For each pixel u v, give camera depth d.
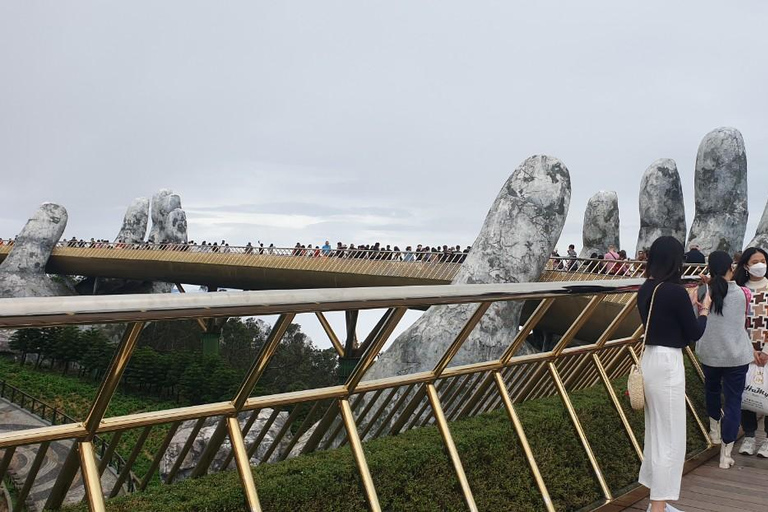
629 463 4.89
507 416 4.11
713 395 5.86
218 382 22.52
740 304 5.30
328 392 2.90
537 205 18.12
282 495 2.62
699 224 23.69
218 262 34.38
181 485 2.56
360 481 2.92
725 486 4.97
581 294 3.83
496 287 3.18
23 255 44.38
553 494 4.09
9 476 3.04
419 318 16.94
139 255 39.75
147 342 31.77
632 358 5.86
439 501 3.30
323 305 2.41
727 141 23.31
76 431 2.13
